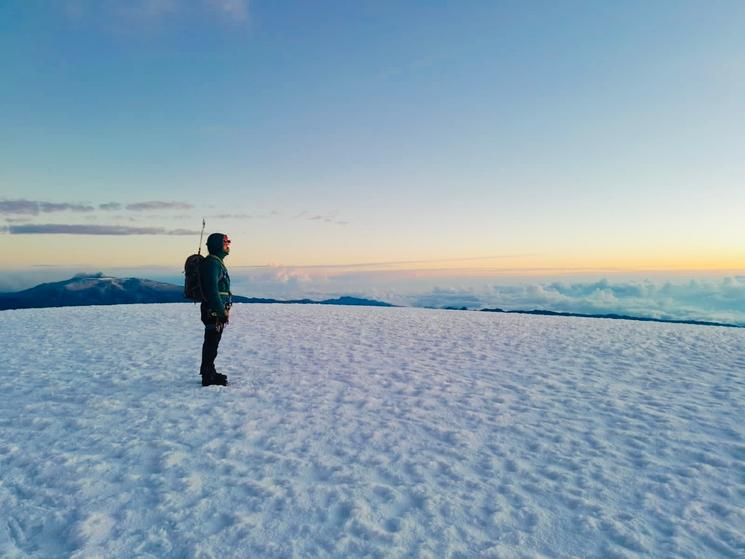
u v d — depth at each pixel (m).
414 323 16.80
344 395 6.49
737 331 15.39
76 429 4.91
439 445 4.66
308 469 4.00
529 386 7.24
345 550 2.83
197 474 3.85
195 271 6.84
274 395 6.43
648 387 7.25
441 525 3.14
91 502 3.35
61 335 12.34
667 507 3.48
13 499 3.38
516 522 3.21
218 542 2.88
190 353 9.74
